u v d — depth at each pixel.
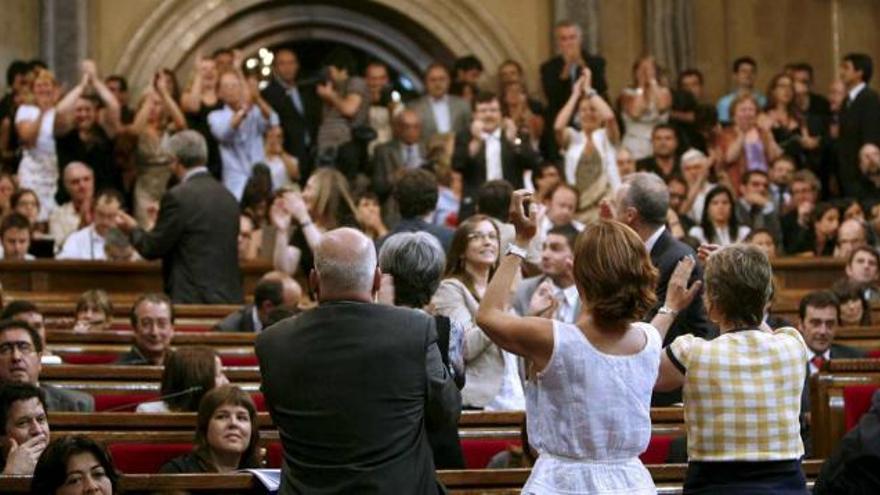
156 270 22.00
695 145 28.23
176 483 11.11
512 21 31.91
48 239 22.89
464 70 28.81
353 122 28.05
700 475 10.18
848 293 19.53
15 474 12.11
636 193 13.16
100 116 25.92
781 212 26.22
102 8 30.56
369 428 9.99
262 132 26.45
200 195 19.47
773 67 32.62
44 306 20.41
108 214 22.84
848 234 23.75
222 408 12.36
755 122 27.70
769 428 10.13
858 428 10.77
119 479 11.11
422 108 27.78
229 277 19.64
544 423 9.86
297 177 26.53
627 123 28.08
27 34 29.91
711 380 10.16
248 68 32.03
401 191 17.42
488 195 17.62
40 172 25.34
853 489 10.79
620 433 9.80
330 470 9.95
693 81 29.52
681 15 31.91
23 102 25.89
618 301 9.80
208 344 17.28
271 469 12.06
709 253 10.91
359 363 10.06
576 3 31.72
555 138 27.55
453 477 11.70
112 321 19.03
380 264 11.86
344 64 32.66
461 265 14.23
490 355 13.95
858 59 27.75
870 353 17.55
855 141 27.52
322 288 10.35
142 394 14.97
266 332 10.31
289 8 31.86
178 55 30.89
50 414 13.01
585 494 9.74
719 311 10.46
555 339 9.80
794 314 21.33
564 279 15.84
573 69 28.48
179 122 25.91
